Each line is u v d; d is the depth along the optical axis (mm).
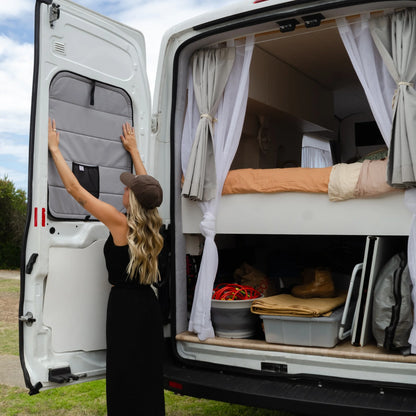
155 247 2752
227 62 3234
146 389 2639
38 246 2691
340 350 2750
